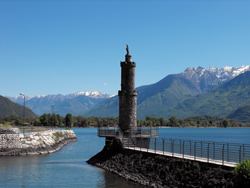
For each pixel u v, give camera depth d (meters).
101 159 49.38
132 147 45.88
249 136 196.50
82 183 35.44
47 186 34.25
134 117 49.47
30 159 56.44
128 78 49.69
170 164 31.73
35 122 199.38
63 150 76.44
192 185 26.64
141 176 35.03
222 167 25.23
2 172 42.59
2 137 62.88
